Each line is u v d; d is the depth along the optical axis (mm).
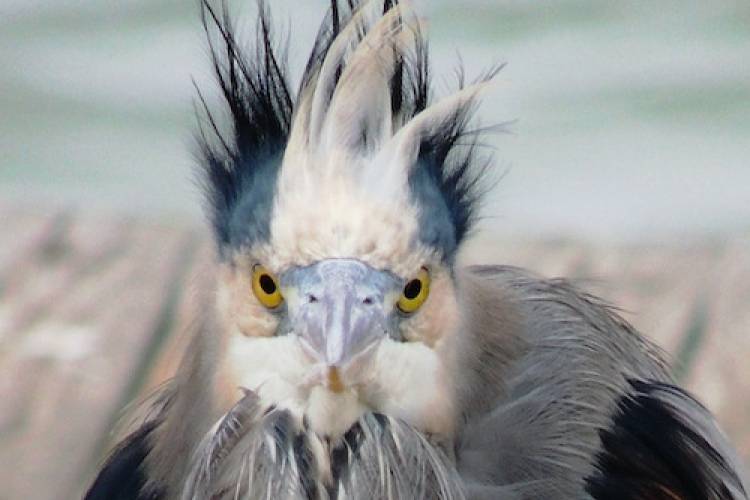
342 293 4770
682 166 11117
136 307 8344
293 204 4867
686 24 12469
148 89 11891
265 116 5191
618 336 6020
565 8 12398
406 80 5254
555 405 5418
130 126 11594
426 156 5074
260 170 5082
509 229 9945
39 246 8891
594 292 7938
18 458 7418
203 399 5191
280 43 6590
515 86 11734
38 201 9625
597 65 12039
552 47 12133
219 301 5094
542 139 11352
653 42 12297
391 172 4895
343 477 5004
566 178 10961
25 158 11281
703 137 11430
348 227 4824
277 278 4887
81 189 10961
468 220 5234
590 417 5516
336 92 4973
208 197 5223
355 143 4965
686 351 7895
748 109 11703
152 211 10086
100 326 8203
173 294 8445
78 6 12547
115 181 11031
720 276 8383
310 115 4973
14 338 8109
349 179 4879
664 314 8109
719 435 6156
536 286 5926
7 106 11898
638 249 8641
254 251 4926
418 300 4926
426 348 4977
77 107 11805
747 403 7547
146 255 8773
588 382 5574
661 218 10617
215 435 5051
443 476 5027
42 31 12477
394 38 5141
